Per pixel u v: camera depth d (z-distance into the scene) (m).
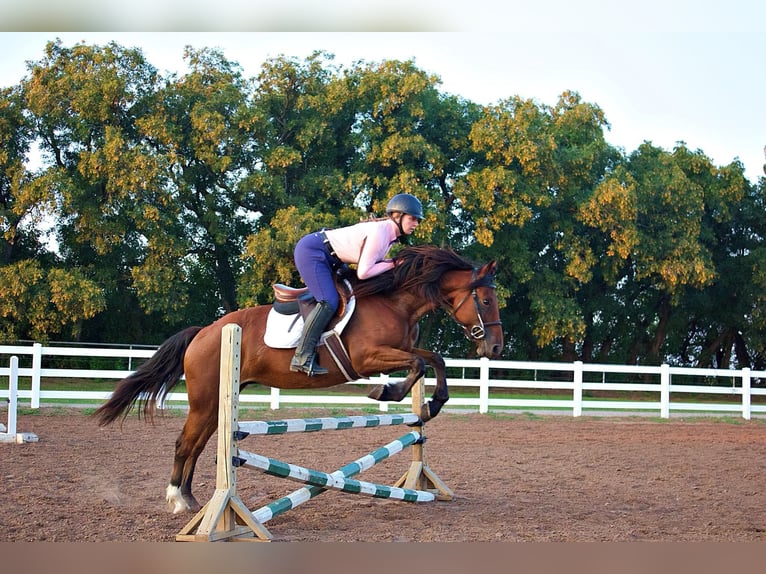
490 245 23.19
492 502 6.59
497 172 22.42
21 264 21.02
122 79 21.59
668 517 6.12
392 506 6.34
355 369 5.61
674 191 24.84
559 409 17.56
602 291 28.59
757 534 5.56
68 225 23.33
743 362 32.19
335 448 9.98
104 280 22.67
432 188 24.52
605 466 9.02
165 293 22.02
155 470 7.88
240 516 4.91
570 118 26.17
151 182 20.81
